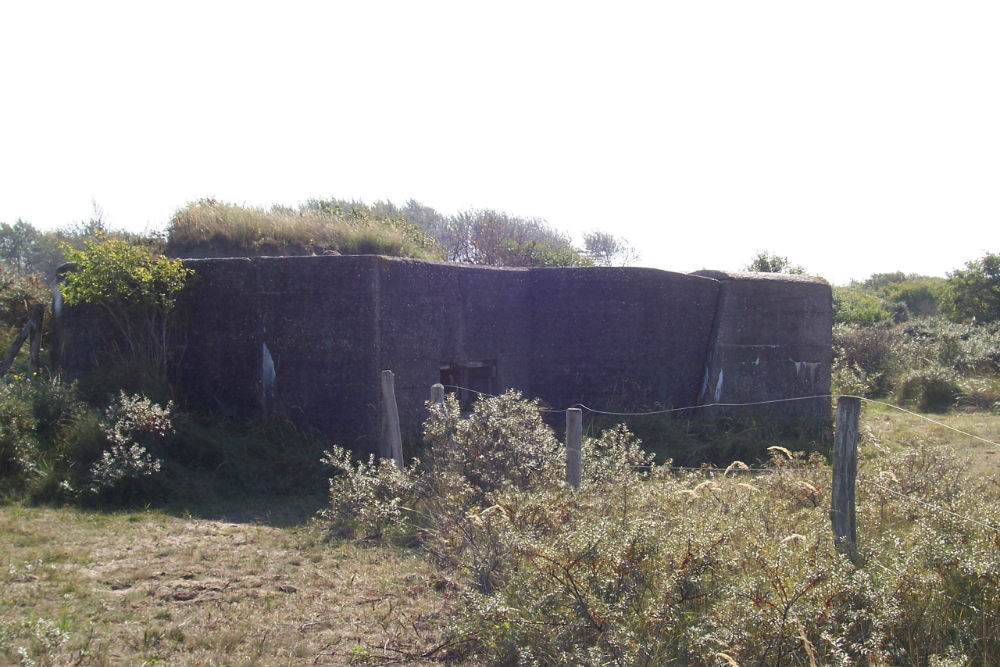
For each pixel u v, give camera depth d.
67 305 10.30
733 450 10.58
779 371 11.81
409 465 9.43
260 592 5.63
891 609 4.27
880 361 18.95
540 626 4.35
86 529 7.05
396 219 15.72
